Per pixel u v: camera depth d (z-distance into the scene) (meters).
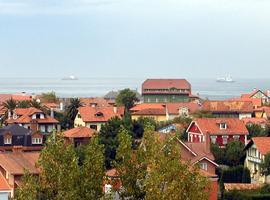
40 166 92.69
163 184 89.31
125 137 93.81
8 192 131.00
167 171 88.94
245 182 187.25
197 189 89.69
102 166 91.50
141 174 92.12
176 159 90.50
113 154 187.50
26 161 150.75
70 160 90.75
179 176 89.12
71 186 88.94
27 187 88.81
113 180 93.31
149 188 88.19
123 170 92.50
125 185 92.31
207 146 188.62
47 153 90.56
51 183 89.88
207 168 175.62
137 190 92.31
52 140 91.94
